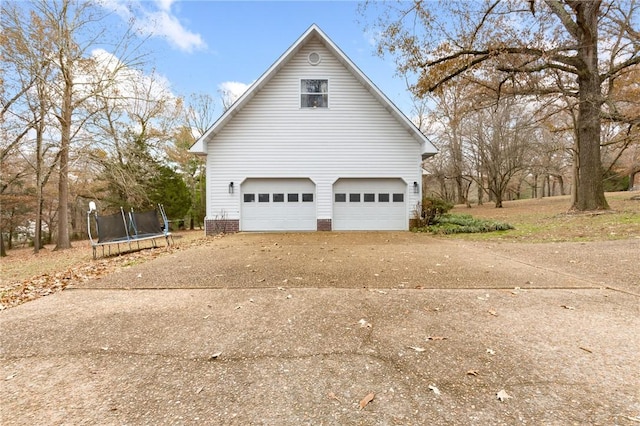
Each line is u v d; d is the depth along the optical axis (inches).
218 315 148.6
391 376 96.4
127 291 192.1
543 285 186.2
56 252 610.9
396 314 144.4
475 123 1091.9
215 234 522.3
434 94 544.1
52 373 101.9
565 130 746.2
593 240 328.2
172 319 145.3
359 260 269.7
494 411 80.1
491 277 205.9
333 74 527.8
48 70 576.1
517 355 107.0
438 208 550.6
